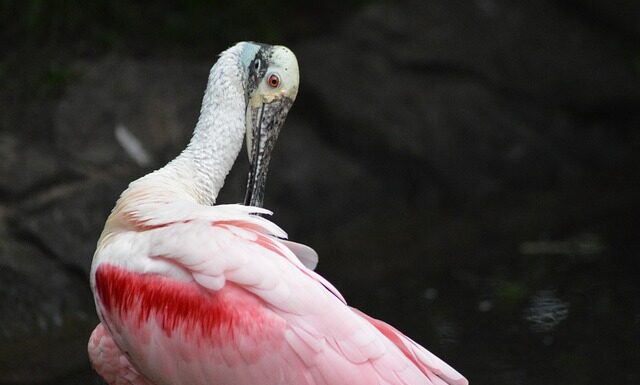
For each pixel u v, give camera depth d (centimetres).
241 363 632
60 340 1070
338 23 1669
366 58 1598
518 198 1559
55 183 1220
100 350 726
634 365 1041
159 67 1424
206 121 758
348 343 611
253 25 1612
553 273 1282
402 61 1614
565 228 1434
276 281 623
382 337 620
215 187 760
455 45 1652
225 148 757
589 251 1348
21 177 1198
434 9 1675
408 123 1557
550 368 1037
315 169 1468
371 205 1502
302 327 618
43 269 1127
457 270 1295
